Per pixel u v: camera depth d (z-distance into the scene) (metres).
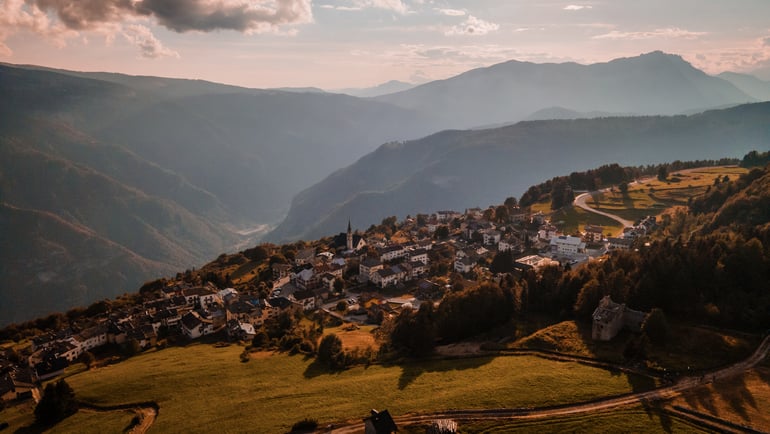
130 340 162.88
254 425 95.38
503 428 84.94
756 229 147.12
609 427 83.56
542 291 153.62
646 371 103.50
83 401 119.06
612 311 123.12
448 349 131.50
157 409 111.94
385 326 154.25
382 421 83.31
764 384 93.38
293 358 137.25
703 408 86.94
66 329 180.25
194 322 178.38
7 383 132.62
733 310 121.00
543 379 103.19
